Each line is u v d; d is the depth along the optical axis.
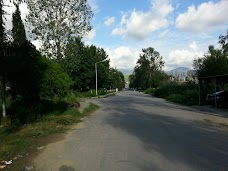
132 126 13.19
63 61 29.69
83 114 19.38
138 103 30.77
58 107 18.56
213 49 37.66
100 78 61.22
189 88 42.28
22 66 14.46
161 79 84.75
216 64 34.47
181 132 11.34
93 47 60.88
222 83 33.06
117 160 7.12
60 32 29.38
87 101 35.22
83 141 9.87
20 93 16.05
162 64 105.44
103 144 9.20
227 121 15.12
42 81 16.81
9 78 14.83
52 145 9.30
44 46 29.67
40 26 29.19
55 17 29.42
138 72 109.50
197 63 43.12
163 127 12.74
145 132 11.41
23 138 10.51
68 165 6.81
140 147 8.60
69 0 29.03
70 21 29.70
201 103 27.31
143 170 6.22
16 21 28.91
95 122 15.14
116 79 104.62
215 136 10.43
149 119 15.80
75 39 30.80
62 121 14.59
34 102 17.48
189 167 6.39
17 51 14.70
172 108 23.73
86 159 7.32
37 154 8.08
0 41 13.61
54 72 17.88
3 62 13.82
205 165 6.55
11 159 7.56
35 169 6.59
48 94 17.75
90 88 60.03
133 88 153.75
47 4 28.55
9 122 14.04
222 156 7.39
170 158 7.21
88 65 56.53
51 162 7.15
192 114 18.66
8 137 10.73
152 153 7.79
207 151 7.97
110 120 15.80
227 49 33.50
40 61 16.58
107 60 70.00
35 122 14.40
